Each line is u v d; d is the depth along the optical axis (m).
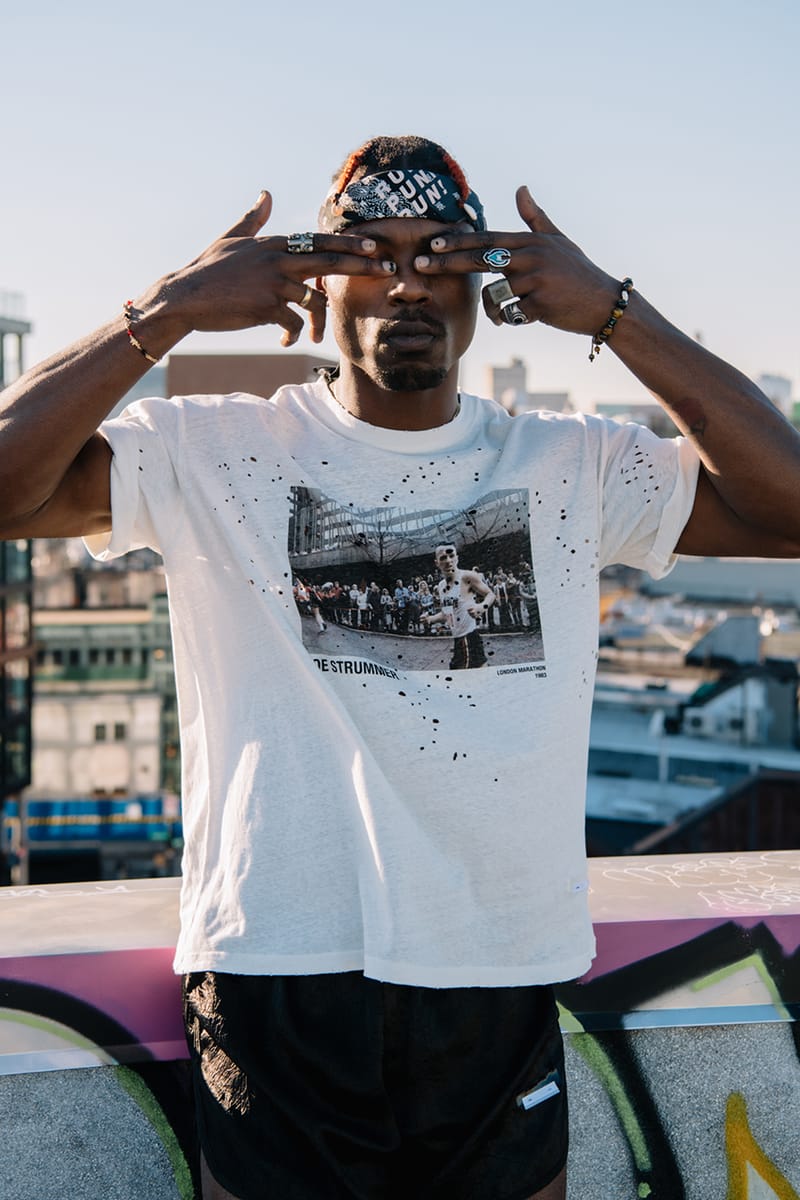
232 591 1.62
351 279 1.60
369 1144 1.53
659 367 1.63
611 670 47.28
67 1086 1.77
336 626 1.60
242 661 1.61
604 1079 1.87
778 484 1.63
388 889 1.52
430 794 1.56
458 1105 1.56
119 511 1.59
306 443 1.67
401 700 1.57
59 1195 1.77
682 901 1.99
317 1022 1.54
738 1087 1.90
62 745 48.97
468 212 1.64
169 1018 1.77
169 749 49.72
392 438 1.67
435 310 1.60
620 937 1.88
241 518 1.62
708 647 44.94
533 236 1.60
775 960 1.90
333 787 1.56
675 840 31.44
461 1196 1.57
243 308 1.54
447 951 1.54
